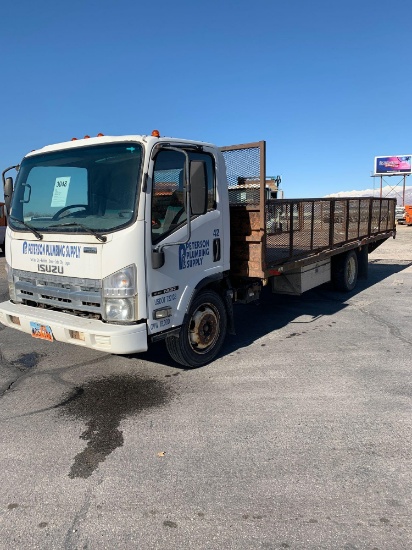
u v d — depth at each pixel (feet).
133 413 13.20
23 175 15.89
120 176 13.39
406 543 7.90
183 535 8.22
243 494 9.35
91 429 12.29
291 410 13.14
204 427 12.25
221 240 16.60
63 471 10.32
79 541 8.14
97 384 15.40
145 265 13.26
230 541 8.04
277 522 8.49
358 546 7.85
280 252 20.16
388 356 17.67
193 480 9.87
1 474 10.22
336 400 13.75
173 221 14.35
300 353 18.24
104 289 13.14
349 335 20.67
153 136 13.64
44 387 15.24
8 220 16.24
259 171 17.15
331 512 8.74
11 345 19.97
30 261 15.15
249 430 12.02
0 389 15.12
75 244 13.64
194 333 16.20
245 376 15.84
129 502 9.18
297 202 21.58
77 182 14.24
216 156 16.10
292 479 9.83
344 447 11.08
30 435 12.00
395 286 33.22
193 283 15.29
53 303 14.61
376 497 9.16
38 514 8.87
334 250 26.53
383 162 190.29
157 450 11.14
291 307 26.71
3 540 8.20
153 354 18.30
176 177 14.40
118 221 13.16
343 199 27.53
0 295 32.76
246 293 19.15
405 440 11.36
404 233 96.53
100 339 12.84
